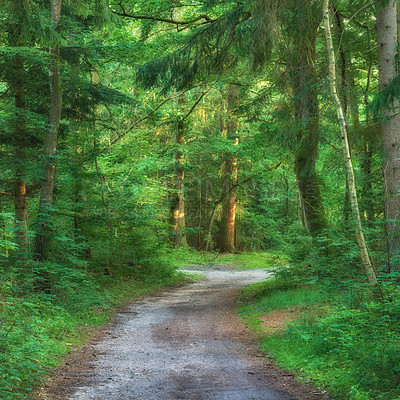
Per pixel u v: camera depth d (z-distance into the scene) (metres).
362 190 14.62
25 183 15.80
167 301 18.25
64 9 15.93
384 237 10.06
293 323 10.38
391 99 9.12
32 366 7.04
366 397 5.41
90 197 20.86
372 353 6.51
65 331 10.66
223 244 40.97
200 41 14.45
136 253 23.59
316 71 13.73
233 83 19.72
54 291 13.71
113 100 17.02
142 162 24.50
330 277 10.48
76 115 17.55
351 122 14.01
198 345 9.88
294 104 14.06
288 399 5.85
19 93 15.19
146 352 9.26
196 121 34.72
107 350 9.48
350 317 8.34
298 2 12.44
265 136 16.36
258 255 41.41
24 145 15.20
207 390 6.39
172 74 15.46
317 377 6.70
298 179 15.44
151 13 19.23
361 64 17.23
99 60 17.48
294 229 15.46
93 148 19.27
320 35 16.06
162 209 26.25
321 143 13.65
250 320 12.46
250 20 12.95
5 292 11.12
